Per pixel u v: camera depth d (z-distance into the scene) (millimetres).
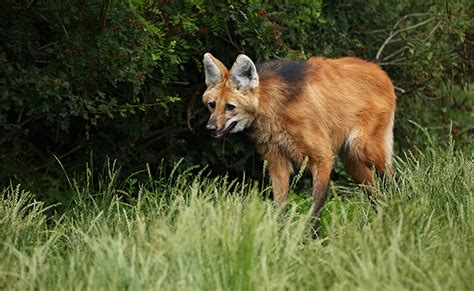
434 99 15758
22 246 8039
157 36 11312
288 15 12820
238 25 12211
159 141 14047
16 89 10883
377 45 15367
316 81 10883
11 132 12367
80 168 13242
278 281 6270
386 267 6406
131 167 13594
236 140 13867
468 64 15227
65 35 10914
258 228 6969
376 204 9023
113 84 10969
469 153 14344
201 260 6406
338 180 14344
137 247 6992
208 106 10680
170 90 13117
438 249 7016
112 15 10625
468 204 8195
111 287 5984
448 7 14500
